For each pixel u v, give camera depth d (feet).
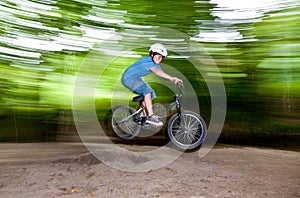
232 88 26.86
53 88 26.58
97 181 11.13
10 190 10.18
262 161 15.05
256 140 22.11
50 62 27.35
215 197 9.78
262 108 25.18
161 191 10.28
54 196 9.76
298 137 22.38
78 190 10.28
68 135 24.03
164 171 12.42
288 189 10.57
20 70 26.73
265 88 25.99
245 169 13.26
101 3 28.09
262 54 26.91
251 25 27.45
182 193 10.10
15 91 26.21
